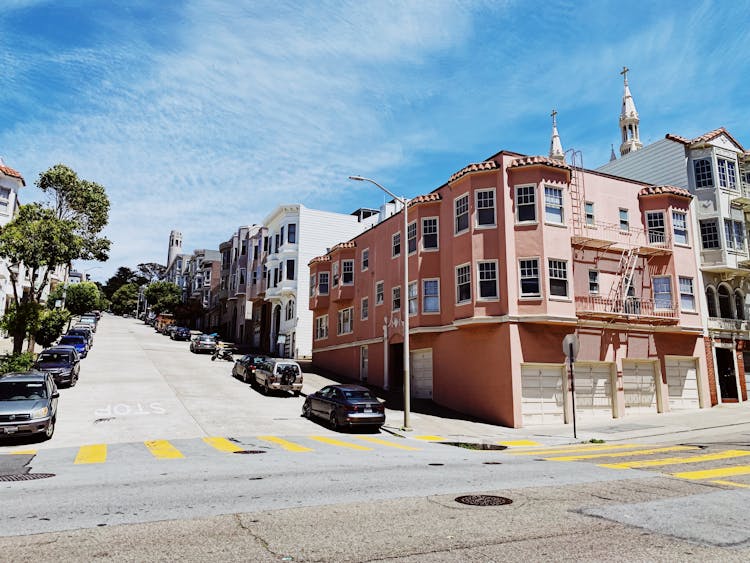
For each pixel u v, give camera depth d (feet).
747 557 17.34
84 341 123.24
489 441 55.47
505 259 73.46
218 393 84.53
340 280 115.75
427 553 17.71
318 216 154.10
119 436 52.75
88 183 111.45
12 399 50.16
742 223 93.04
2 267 128.88
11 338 129.59
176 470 34.37
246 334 190.08
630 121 193.67
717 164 92.63
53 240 86.53
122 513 22.66
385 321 98.32
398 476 32.19
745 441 48.11
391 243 99.66
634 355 80.07
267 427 60.85
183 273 355.15
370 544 18.62
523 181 75.72
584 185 82.84
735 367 90.58
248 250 189.57
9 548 17.93
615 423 70.38
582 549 18.16
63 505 24.09
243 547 18.19
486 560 17.04
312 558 17.16
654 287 86.07
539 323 71.92
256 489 27.89
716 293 91.86
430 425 66.95
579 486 28.86
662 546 18.48
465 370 77.30
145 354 134.10
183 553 17.53
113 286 415.64
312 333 139.23
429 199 86.84
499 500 25.36
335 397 63.67
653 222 87.81
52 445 47.55
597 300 77.46
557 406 72.18
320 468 35.40
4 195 125.18
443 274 84.07
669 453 42.68
